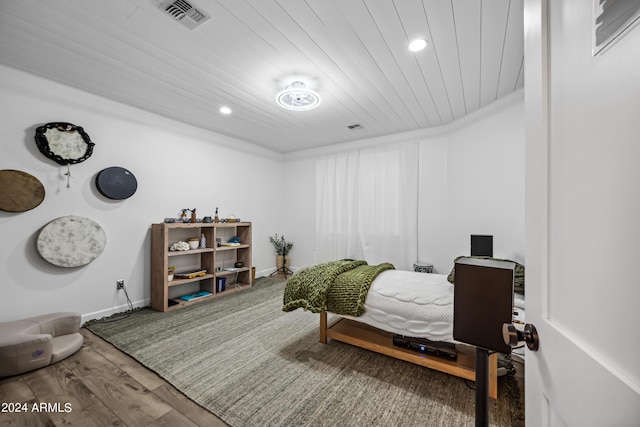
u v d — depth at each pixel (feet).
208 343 7.88
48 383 5.90
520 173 8.84
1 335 6.33
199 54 7.11
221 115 11.44
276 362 6.86
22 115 8.02
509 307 2.56
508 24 5.91
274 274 17.10
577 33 1.66
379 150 14.21
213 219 12.77
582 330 1.59
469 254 10.93
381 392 5.70
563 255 1.84
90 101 9.38
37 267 8.33
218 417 5.00
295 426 4.80
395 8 5.49
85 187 9.32
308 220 16.92
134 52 7.05
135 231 10.68
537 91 2.20
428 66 7.61
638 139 1.17
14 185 7.82
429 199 12.80
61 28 6.15
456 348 6.65
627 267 1.24
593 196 1.51
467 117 11.12
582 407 1.52
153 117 11.21
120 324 9.18
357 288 7.19
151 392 5.69
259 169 16.34
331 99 9.77
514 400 5.39
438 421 4.90
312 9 5.54
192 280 11.46
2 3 5.37
